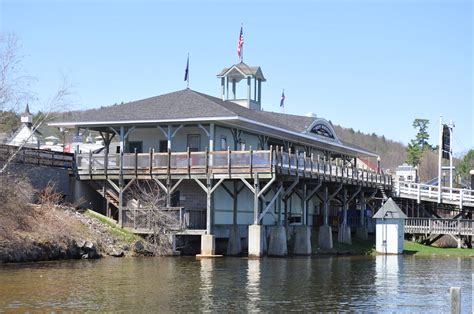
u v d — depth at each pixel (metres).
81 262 31.97
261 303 21.31
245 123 42.69
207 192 38.38
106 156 41.41
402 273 31.06
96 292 22.72
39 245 31.98
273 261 35.69
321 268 32.47
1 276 26.09
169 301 21.34
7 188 33.56
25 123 63.34
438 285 26.48
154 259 35.03
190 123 42.03
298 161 40.28
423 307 21.16
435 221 50.28
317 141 53.75
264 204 46.56
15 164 38.03
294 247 43.09
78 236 34.66
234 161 38.00
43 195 38.09
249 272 29.61
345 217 50.41
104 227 37.69
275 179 37.53
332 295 23.30
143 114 42.75
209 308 20.30
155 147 44.94
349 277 28.81
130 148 45.69
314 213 55.47
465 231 49.66
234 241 40.47
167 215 38.12
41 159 40.12
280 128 47.00
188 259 35.69
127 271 28.72
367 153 63.38
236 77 55.31
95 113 44.53
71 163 42.38
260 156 37.38
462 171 119.88
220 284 25.39
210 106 42.53
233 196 42.12
